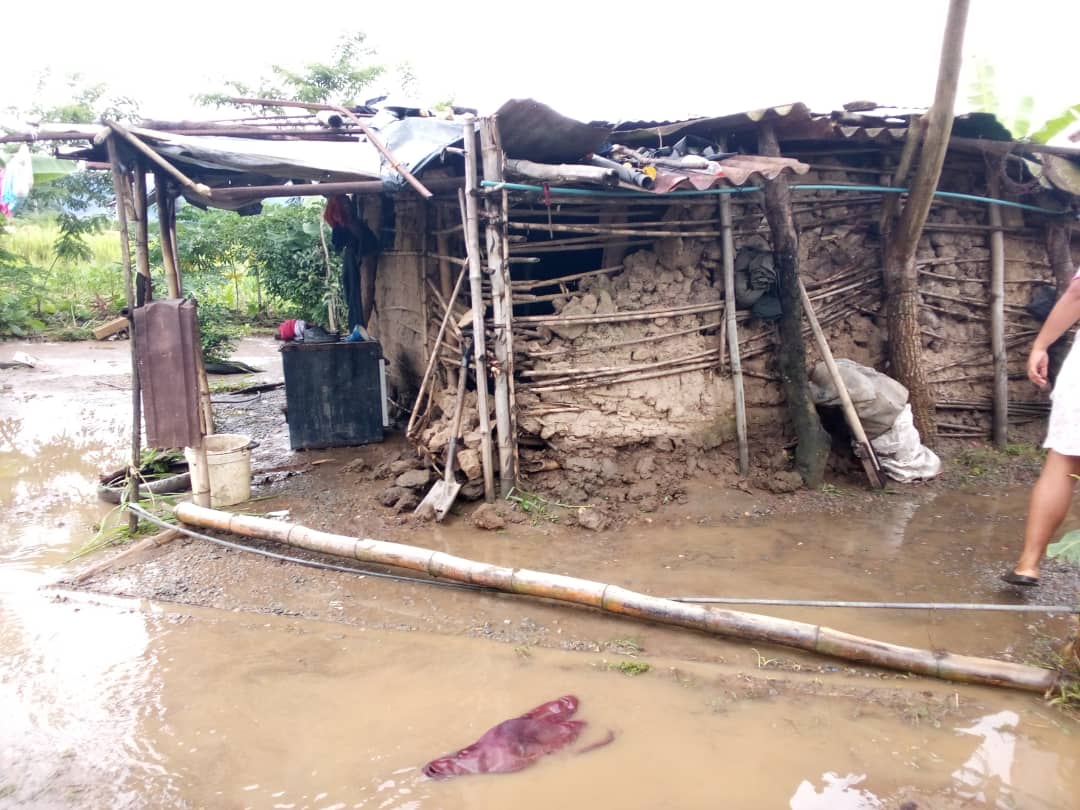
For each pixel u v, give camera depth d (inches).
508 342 223.5
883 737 128.7
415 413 255.6
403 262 329.1
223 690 144.4
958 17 205.8
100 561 203.5
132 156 227.1
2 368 510.6
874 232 271.9
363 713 137.2
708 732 130.8
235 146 233.0
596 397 237.0
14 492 269.7
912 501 236.5
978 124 252.2
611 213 239.0
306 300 572.7
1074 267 283.6
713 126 240.8
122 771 122.1
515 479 231.8
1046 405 291.4
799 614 167.5
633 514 227.3
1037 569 170.9
